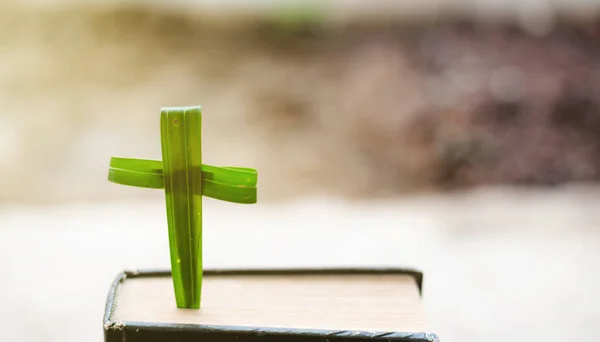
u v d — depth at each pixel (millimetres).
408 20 2752
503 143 1885
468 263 1229
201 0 2914
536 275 1181
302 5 2793
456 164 1790
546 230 1381
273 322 674
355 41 2623
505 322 1023
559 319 1033
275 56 2531
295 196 1591
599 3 2764
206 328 665
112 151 1811
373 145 1908
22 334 970
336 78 2346
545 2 2803
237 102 2172
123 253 1249
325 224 1412
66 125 1967
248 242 1307
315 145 1907
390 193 1624
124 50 2533
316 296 697
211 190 676
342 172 1744
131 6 2865
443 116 2055
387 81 2297
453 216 1467
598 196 1584
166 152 674
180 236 678
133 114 2053
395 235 1354
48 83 2262
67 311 1041
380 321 675
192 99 2186
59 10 2816
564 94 2141
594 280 1163
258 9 2859
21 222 1399
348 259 1233
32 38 2596
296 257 1238
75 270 1183
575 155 1821
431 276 1173
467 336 982
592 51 2449
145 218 1430
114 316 678
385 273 717
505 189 1647
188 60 2480
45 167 1712
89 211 1469
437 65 2398
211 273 715
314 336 662
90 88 2238
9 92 2182
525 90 2180
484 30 2635
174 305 688
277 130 1998
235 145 1883
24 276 1160
